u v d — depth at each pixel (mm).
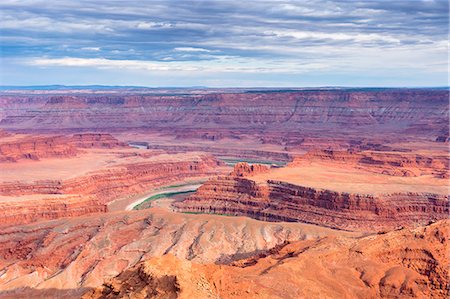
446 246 140750
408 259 136125
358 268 130250
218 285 107812
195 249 189125
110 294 104938
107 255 185625
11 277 175375
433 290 128750
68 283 169875
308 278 122188
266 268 124812
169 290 99312
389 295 124562
